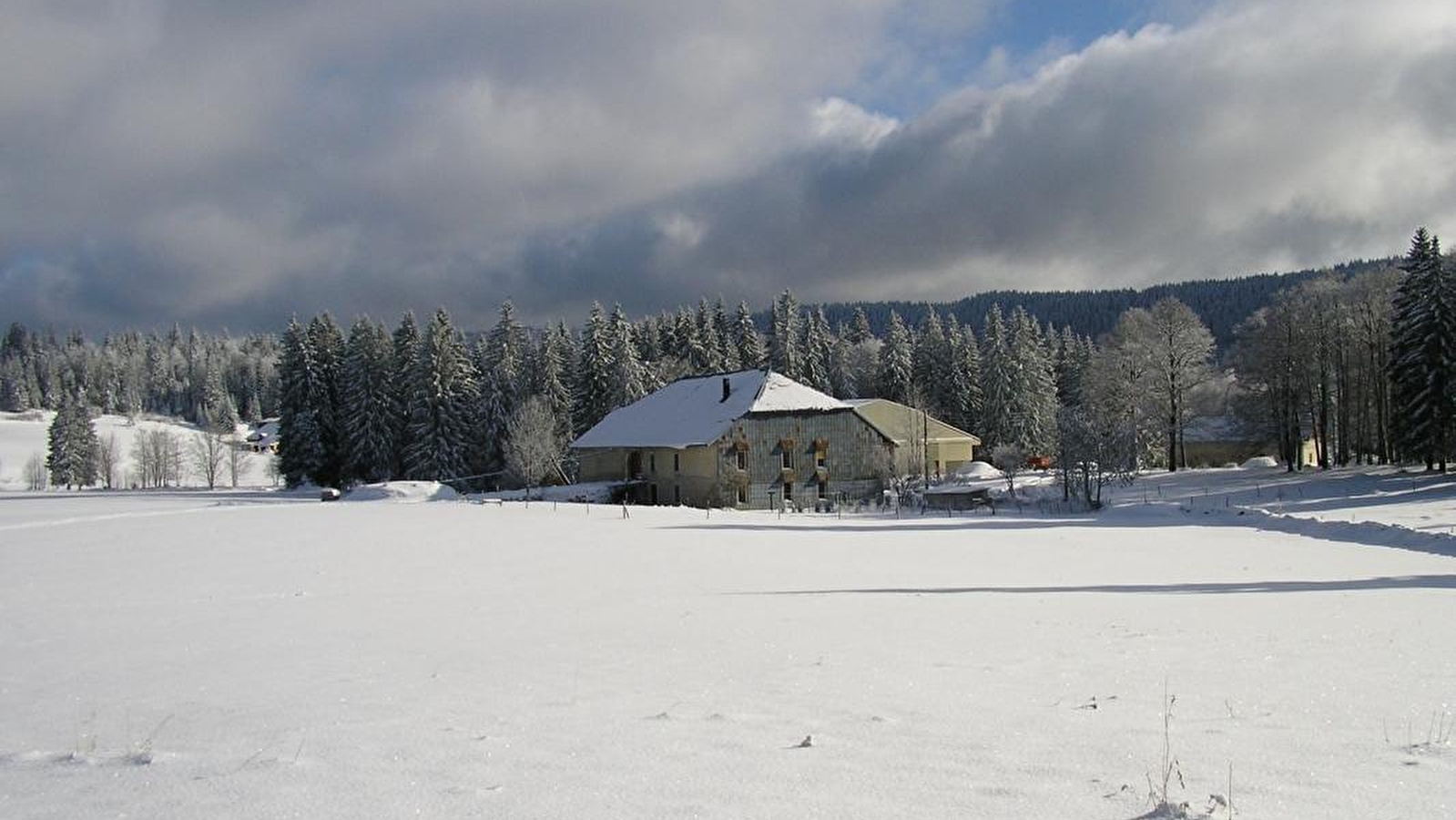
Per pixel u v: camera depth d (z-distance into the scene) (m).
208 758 5.48
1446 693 6.88
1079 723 6.07
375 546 23.56
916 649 9.02
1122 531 29.97
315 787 4.86
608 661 8.56
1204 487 50.72
